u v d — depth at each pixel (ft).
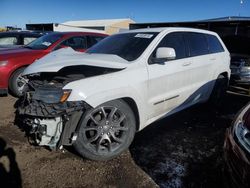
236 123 8.01
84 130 9.59
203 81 15.11
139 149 11.45
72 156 10.62
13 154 10.57
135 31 13.73
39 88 9.70
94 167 9.90
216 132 13.66
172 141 12.38
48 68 9.99
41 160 10.23
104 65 10.03
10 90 18.08
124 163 10.27
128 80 10.27
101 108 9.76
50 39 21.29
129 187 8.84
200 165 10.30
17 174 9.27
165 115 12.78
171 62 12.46
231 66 22.68
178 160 10.64
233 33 48.39
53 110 8.96
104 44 13.52
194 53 14.30
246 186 6.49
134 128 10.87
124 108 10.36
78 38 22.22
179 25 57.00
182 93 13.32
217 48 16.69
